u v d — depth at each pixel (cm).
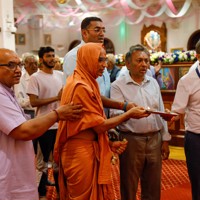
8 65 180
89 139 211
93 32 253
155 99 262
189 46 1276
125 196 262
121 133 259
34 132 176
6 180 177
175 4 1241
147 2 1186
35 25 1418
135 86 259
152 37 1283
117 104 241
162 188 411
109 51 1446
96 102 204
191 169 283
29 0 1211
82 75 207
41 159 369
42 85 344
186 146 285
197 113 273
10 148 180
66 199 224
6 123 174
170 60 627
